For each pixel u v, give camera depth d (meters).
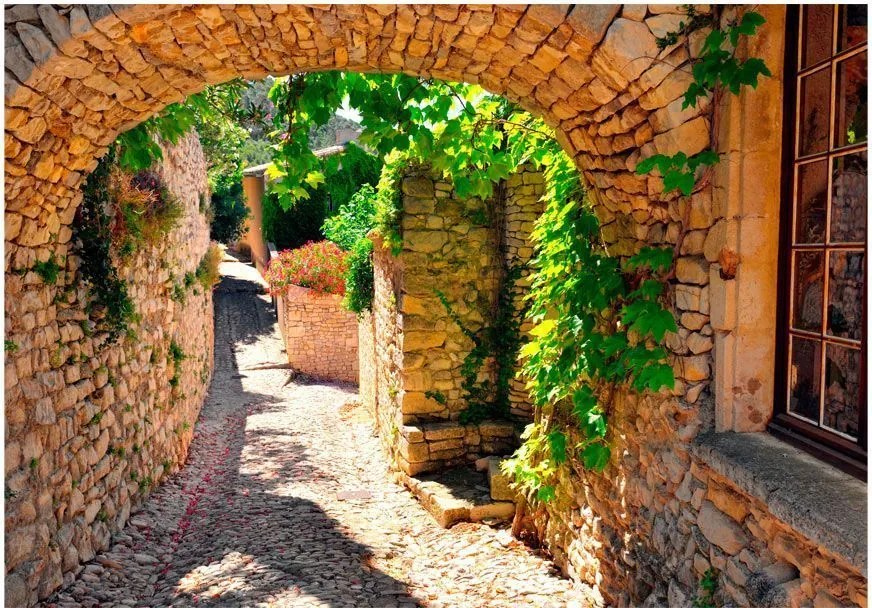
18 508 3.72
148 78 3.67
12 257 3.83
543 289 4.86
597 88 3.35
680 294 3.40
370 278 11.21
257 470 8.66
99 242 5.02
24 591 3.69
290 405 13.64
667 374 3.31
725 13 2.92
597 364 4.03
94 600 4.24
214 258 12.76
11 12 3.01
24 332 3.93
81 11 3.00
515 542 5.77
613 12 2.96
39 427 4.06
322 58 3.76
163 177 7.86
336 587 4.46
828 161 2.73
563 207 4.67
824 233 2.82
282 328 19.55
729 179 3.00
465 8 3.08
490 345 7.96
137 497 6.18
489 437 7.76
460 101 4.87
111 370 5.56
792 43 2.90
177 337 8.46
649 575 3.63
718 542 2.96
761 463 2.66
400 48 3.62
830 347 2.75
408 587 4.70
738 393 3.07
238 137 18.33
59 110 3.53
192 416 10.29
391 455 8.64
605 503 4.29
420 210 7.76
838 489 2.37
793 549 2.48
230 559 5.13
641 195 3.66
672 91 3.05
